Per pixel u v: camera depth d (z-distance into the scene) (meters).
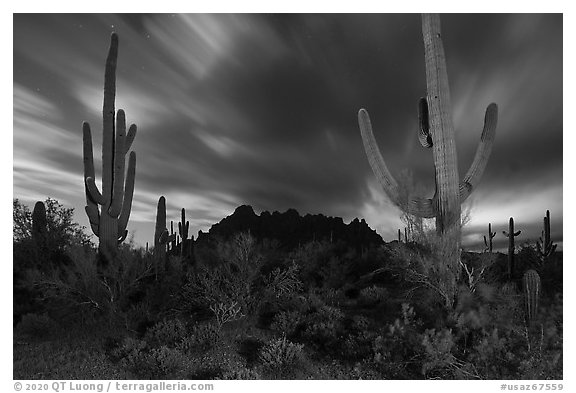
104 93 11.52
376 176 10.12
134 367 6.74
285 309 9.87
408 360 6.78
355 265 14.11
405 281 9.55
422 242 9.02
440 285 8.44
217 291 9.64
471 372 6.32
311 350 7.57
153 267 11.31
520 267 17.41
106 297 9.62
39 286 9.72
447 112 9.48
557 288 11.33
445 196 9.23
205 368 6.88
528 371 6.12
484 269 9.09
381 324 8.16
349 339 7.63
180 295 10.27
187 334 8.22
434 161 9.59
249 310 9.67
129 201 12.00
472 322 7.14
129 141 12.19
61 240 11.34
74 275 9.56
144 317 9.21
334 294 10.94
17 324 8.71
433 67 9.62
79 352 7.52
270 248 13.42
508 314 7.75
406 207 9.42
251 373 6.55
